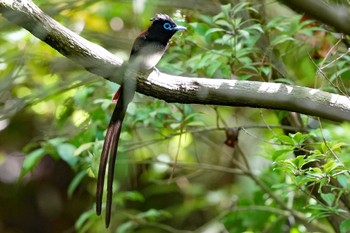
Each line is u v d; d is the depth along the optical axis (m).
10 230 17.05
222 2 10.53
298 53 11.17
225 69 9.71
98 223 14.02
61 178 17.20
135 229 16.27
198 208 16.33
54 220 17.16
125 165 11.97
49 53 10.99
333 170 7.72
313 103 6.88
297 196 11.50
